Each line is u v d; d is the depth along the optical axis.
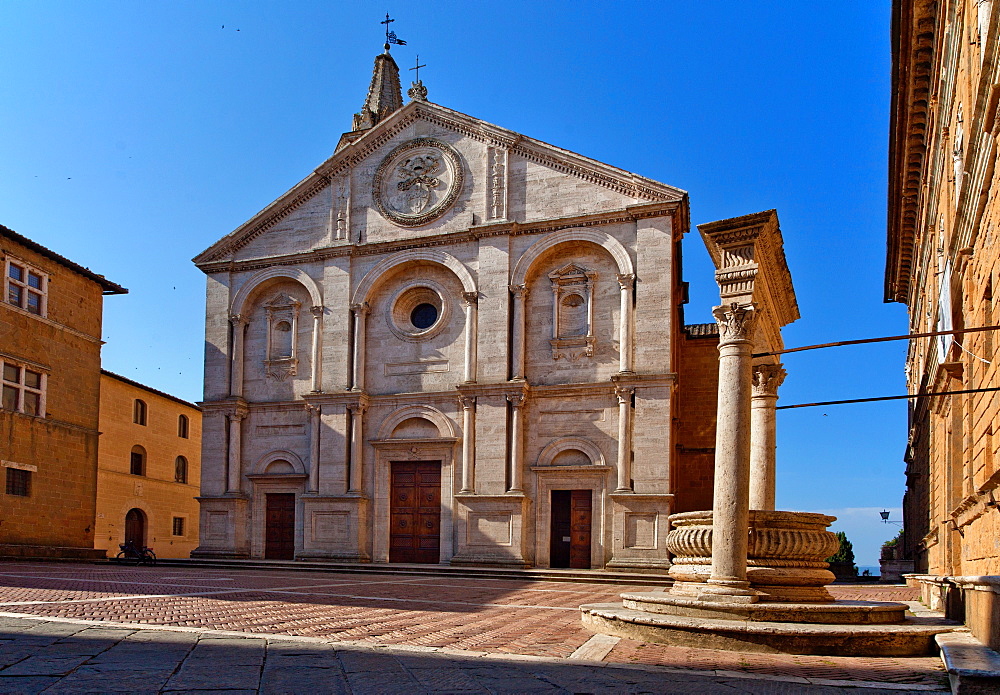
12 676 8.59
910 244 36.56
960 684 8.23
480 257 38.09
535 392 36.69
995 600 10.32
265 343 41.44
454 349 38.44
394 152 40.88
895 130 28.22
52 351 39.62
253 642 11.36
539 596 23.05
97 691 8.02
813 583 14.22
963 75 16.30
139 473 51.56
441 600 20.44
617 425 35.34
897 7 21.91
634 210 36.00
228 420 40.84
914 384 43.81
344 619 14.88
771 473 17.81
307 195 42.03
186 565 37.88
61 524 39.31
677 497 41.28
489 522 35.94
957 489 21.55
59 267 40.50
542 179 38.19
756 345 18.02
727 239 14.92
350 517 38.00
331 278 40.41
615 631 13.39
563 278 37.28
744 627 11.94
